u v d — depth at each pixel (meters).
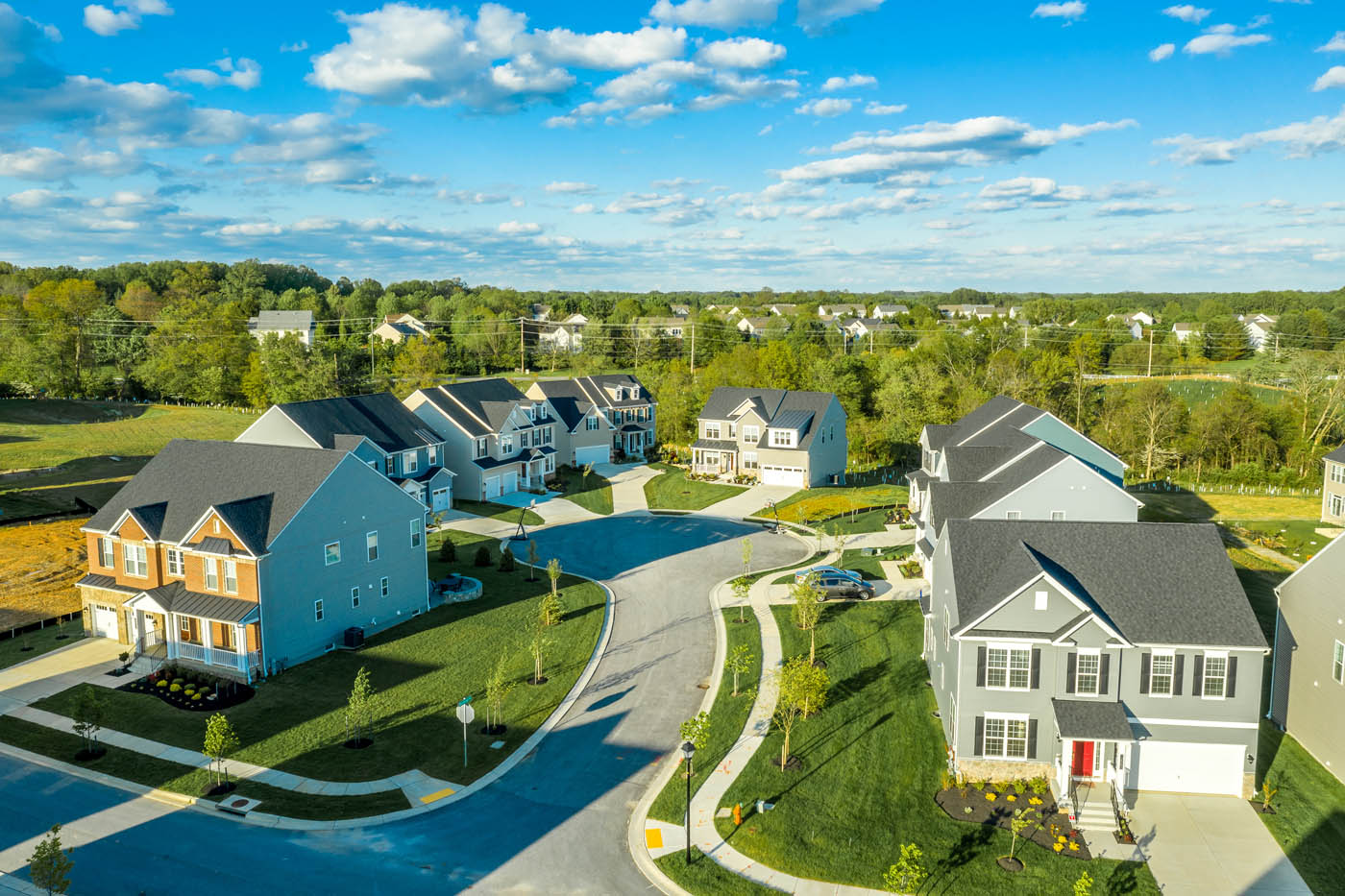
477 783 29.34
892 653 40.03
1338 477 67.75
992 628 29.44
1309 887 24.39
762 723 33.59
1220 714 29.09
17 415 99.25
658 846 25.80
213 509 37.38
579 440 88.50
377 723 33.50
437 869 24.53
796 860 25.19
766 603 47.19
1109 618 29.80
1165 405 91.38
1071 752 28.23
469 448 73.06
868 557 56.47
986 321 154.62
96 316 138.88
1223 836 26.88
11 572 49.66
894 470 90.31
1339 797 29.20
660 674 38.19
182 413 106.94
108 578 41.88
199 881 23.69
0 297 134.88
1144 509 73.81
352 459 42.03
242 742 31.75
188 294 186.25
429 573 52.94
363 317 186.75
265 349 105.44
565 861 25.02
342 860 24.86
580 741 32.28
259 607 37.19
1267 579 52.59
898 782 29.62
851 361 109.69
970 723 29.69
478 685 37.12
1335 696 30.48
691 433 102.44
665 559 56.69
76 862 24.42
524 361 150.25
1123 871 25.02
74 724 31.91
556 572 46.06
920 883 24.22
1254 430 90.38
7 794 28.12
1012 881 24.47
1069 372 108.50
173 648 39.03
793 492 77.81
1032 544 32.94
